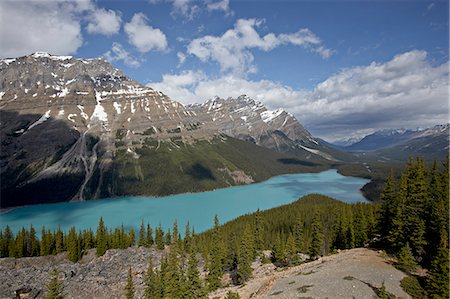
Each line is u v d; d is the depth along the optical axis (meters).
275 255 108.56
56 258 127.12
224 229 159.88
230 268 111.50
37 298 92.56
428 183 77.81
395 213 79.75
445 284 50.28
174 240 130.00
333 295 52.88
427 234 68.62
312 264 79.94
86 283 101.62
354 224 103.81
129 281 81.75
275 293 60.31
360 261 69.19
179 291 73.81
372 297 51.66
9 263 116.31
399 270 62.66
